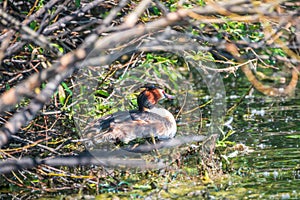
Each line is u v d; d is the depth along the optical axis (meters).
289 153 11.46
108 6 12.81
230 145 12.09
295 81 9.10
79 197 9.77
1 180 10.65
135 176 10.66
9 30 9.85
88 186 10.21
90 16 12.77
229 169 10.73
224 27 12.49
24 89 6.48
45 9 9.55
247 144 12.17
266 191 9.58
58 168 10.85
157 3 8.02
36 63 12.27
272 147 11.88
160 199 9.50
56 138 11.61
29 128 11.33
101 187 10.22
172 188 10.00
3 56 8.80
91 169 10.74
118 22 12.26
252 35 13.02
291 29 12.72
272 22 10.59
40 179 10.45
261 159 11.19
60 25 10.66
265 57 13.20
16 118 7.43
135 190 10.02
